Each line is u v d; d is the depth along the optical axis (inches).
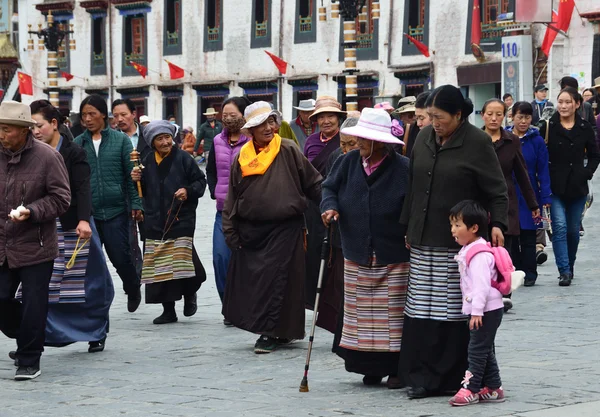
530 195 716.7
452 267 469.7
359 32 2367.1
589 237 1136.8
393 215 495.2
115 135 715.4
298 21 2487.7
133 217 722.8
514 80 1940.2
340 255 611.5
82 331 609.9
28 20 3193.9
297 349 613.6
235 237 617.0
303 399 477.1
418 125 701.9
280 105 2529.5
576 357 553.6
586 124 826.2
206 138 1988.2
